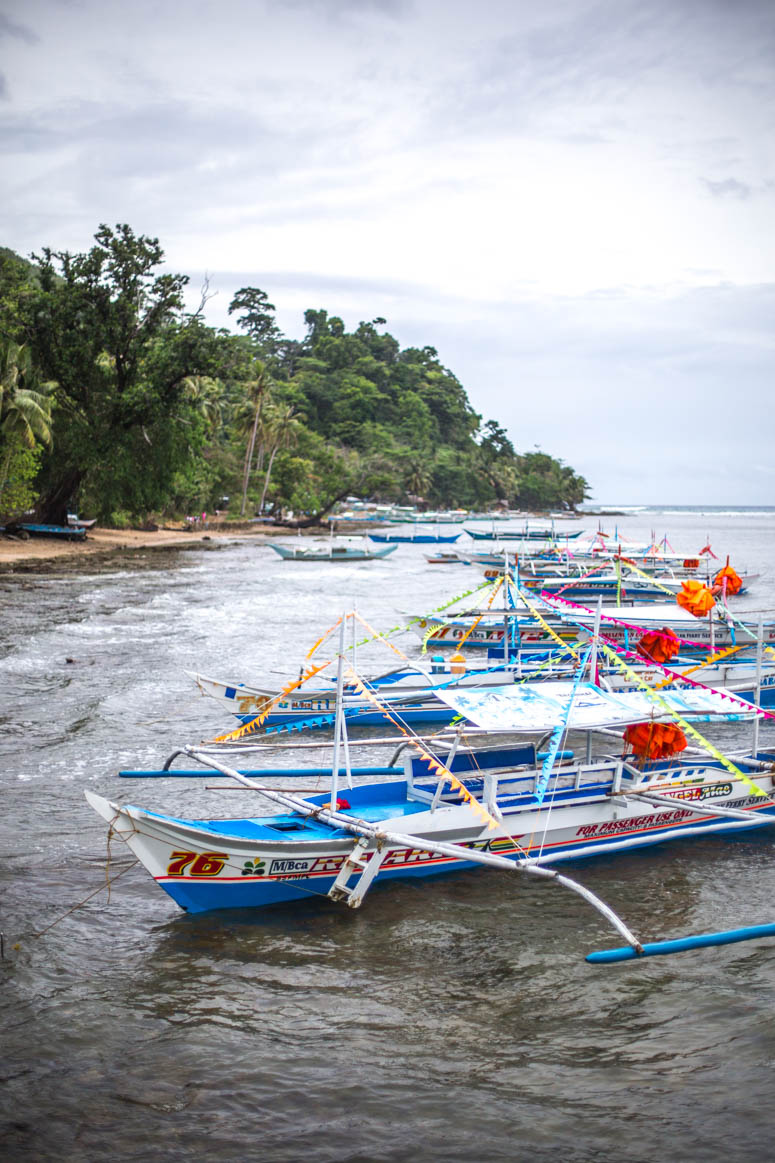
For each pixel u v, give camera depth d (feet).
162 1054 28.94
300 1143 25.39
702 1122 26.30
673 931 37.55
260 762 60.08
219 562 221.66
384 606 141.79
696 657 89.35
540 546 260.21
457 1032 30.48
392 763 52.75
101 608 132.57
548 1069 28.66
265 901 39.09
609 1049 29.68
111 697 76.54
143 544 264.93
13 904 38.58
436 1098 27.22
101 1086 27.45
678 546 335.67
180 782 55.57
